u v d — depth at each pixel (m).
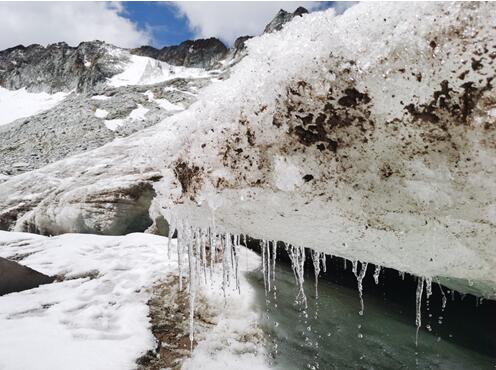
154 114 31.50
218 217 2.40
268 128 1.95
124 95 36.06
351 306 3.26
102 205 7.89
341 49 1.70
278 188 2.04
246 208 2.22
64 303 3.40
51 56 80.69
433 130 1.59
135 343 2.70
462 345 2.73
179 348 2.71
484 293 2.27
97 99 35.56
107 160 10.45
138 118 30.67
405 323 3.01
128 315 3.12
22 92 73.75
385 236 1.97
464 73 1.47
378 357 2.60
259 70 1.98
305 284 3.67
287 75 1.84
